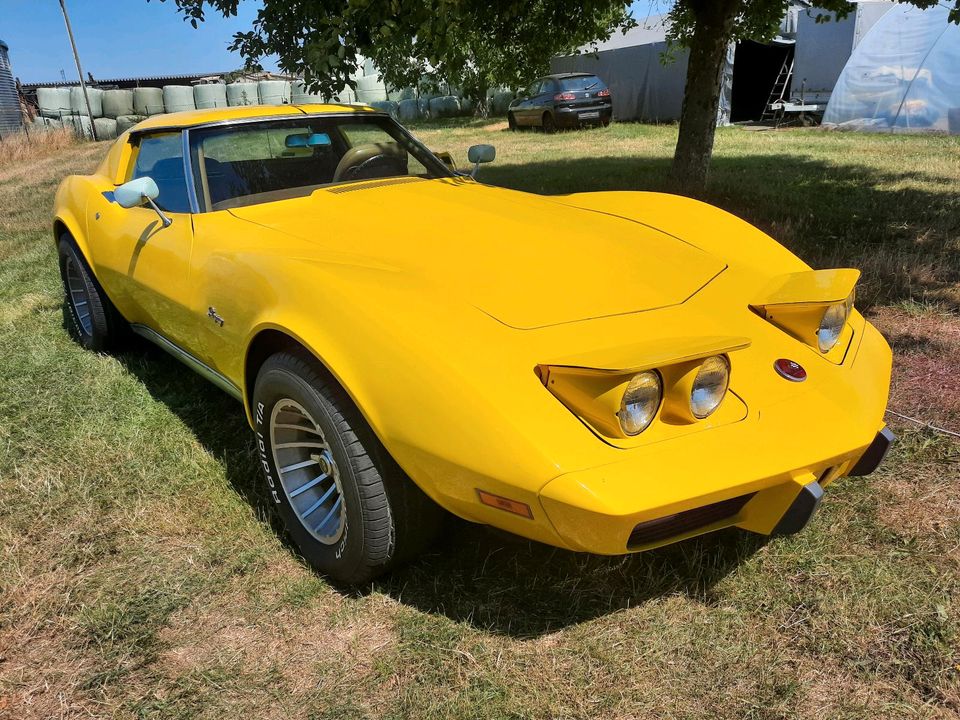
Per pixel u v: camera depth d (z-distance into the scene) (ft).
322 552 7.69
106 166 13.50
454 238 8.79
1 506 9.16
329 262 7.79
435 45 16.16
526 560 7.93
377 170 11.88
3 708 6.29
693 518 6.41
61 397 12.24
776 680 6.30
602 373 5.82
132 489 9.52
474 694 6.29
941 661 6.37
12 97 79.00
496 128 70.38
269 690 6.43
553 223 9.54
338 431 6.94
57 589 7.70
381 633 7.04
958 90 48.03
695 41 26.12
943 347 12.60
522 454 5.81
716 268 8.97
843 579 7.38
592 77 61.57
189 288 9.36
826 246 19.30
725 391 6.34
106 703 6.32
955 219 21.45
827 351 7.73
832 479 7.06
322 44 16.21
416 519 7.09
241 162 10.82
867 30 58.29
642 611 7.13
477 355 6.39
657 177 31.96
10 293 18.67
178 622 7.22
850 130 53.11
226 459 10.12
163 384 12.78
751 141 46.98
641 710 6.08
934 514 8.30
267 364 7.66
